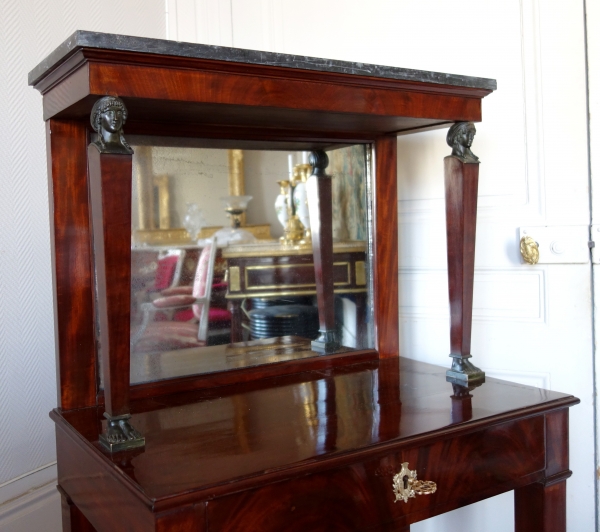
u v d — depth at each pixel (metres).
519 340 1.35
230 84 0.81
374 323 1.27
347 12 1.46
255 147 1.15
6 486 1.17
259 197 1.15
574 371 1.30
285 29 1.51
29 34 1.21
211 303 1.11
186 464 0.72
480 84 1.02
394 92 0.96
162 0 1.50
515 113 1.32
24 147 1.21
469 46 1.35
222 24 1.51
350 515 0.77
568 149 1.27
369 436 0.80
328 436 0.81
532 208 1.31
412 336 1.47
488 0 1.33
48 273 1.26
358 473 0.78
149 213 1.05
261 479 0.69
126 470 0.71
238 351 1.13
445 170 1.07
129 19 1.41
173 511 0.65
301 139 1.16
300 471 0.71
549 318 1.31
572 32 1.26
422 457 0.84
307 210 1.20
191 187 1.09
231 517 0.68
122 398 0.79
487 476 0.90
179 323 1.07
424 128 1.17
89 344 0.98
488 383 1.07
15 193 1.20
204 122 1.05
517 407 0.93
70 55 0.74
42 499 1.25
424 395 1.00
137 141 1.04
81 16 1.31
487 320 1.38
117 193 0.76
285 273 1.17
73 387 0.97
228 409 0.94
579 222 1.27
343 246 1.23
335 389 1.04
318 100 0.89
